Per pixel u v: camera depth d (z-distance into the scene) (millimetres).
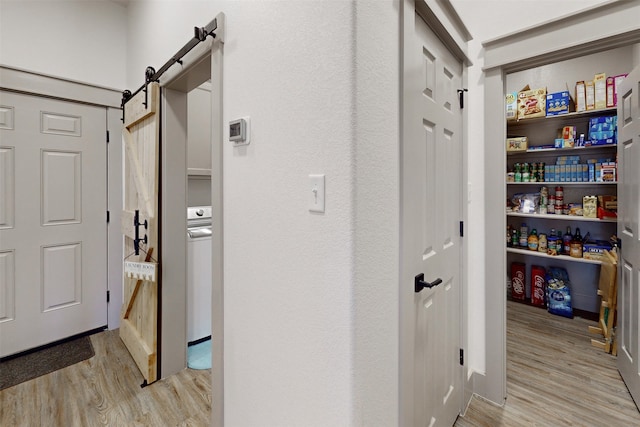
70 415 1682
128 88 2705
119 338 2568
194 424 1625
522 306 3406
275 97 1093
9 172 2232
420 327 1227
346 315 870
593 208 2842
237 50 1282
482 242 1806
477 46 1771
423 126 1212
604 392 1897
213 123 1421
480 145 1784
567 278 3262
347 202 859
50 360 2227
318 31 933
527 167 3248
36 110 2326
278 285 1102
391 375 1025
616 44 1398
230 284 1354
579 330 2799
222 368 1412
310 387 985
